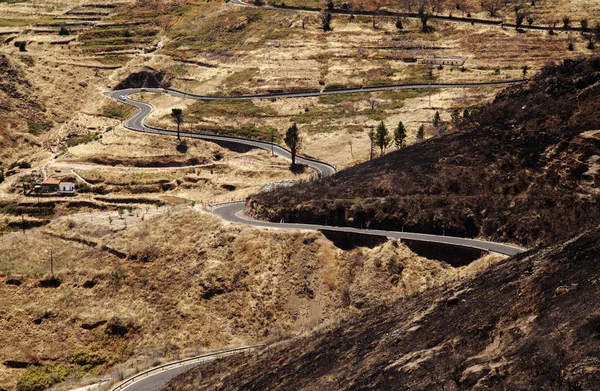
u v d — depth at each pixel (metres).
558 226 78.19
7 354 90.38
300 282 87.19
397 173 96.62
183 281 94.69
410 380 42.28
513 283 48.31
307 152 165.75
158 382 69.38
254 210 104.88
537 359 36.88
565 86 97.69
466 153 94.81
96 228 107.00
